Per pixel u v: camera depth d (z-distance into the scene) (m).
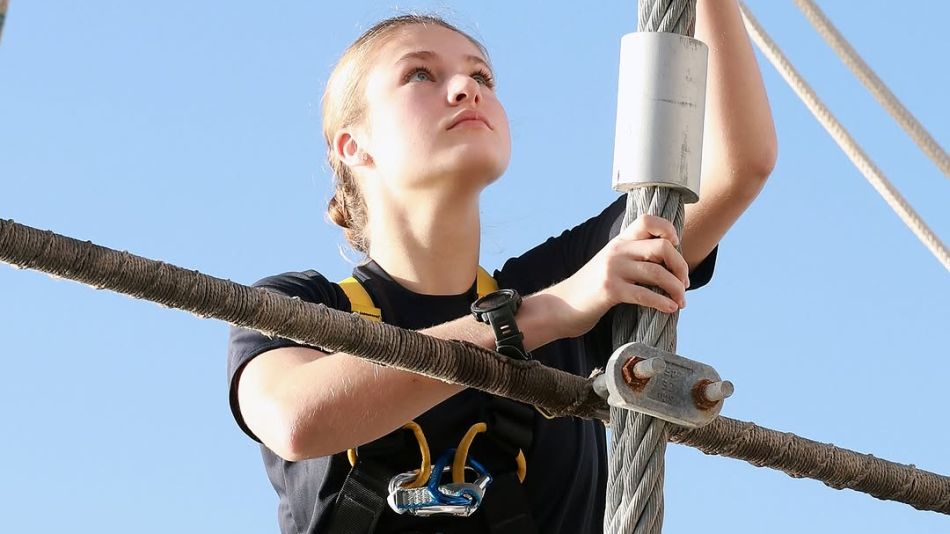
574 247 5.76
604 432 5.71
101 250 4.09
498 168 5.42
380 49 5.70
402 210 5.55
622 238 4.59
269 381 5.09
